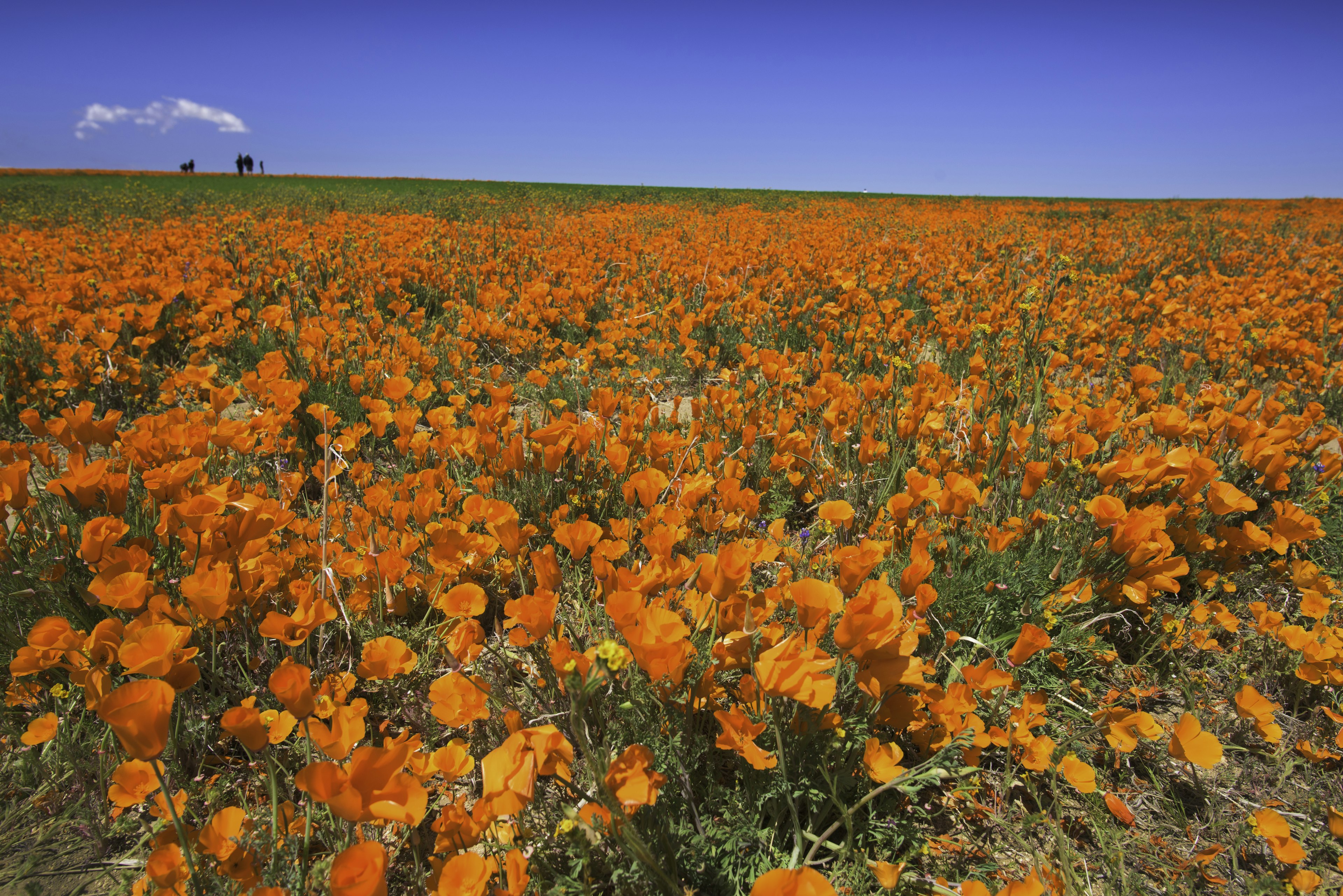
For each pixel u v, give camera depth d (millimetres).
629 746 1479
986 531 2426
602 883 1444
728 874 1479
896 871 1271
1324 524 2867
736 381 4086
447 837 1320
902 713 1648
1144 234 13523
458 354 4301
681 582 1664
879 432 3391
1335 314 6652
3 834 1634
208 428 2342
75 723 1841
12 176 36219
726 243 9945
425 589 2287
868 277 7051
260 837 1438
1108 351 5293
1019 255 8094
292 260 7488
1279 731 1798
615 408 3217
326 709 1509
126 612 2012
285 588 2123
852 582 1529
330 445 2707
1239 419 2879
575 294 6332
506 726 1699
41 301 4879
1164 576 2170
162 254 7820
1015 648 1634
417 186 32750
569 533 1676
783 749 1582
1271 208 27141
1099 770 1922
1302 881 1436
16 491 1813
